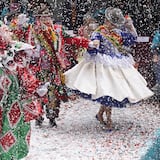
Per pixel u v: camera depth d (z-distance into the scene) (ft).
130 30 28.14
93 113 32.14
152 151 16.35
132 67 28.12
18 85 18.37
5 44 18.16
